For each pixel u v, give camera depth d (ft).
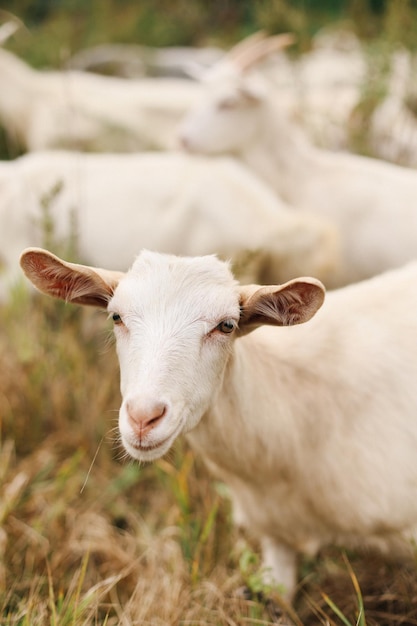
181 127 9.55
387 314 5.44
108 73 15.43
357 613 5.62
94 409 7.14
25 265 4.82
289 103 10.52
